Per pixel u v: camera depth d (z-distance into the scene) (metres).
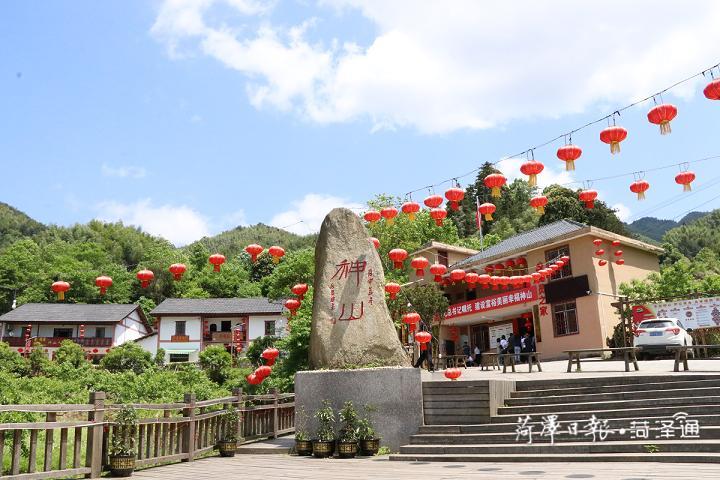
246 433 11.91
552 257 27.16
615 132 8.85
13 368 28.58
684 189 9.58
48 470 7.37
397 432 10.76
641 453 8.34
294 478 7.86
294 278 24.17
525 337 26.69
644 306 21.58
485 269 29.30
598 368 16.81
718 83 7.66
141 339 42.41
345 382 11.23
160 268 54.38
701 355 20.00
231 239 92.19
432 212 11.87
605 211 40.97
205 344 42.41
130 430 8.58
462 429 10.39
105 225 77.69
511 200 53.91
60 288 11.75
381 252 34.22
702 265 34.34
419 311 24.08
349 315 12.02
